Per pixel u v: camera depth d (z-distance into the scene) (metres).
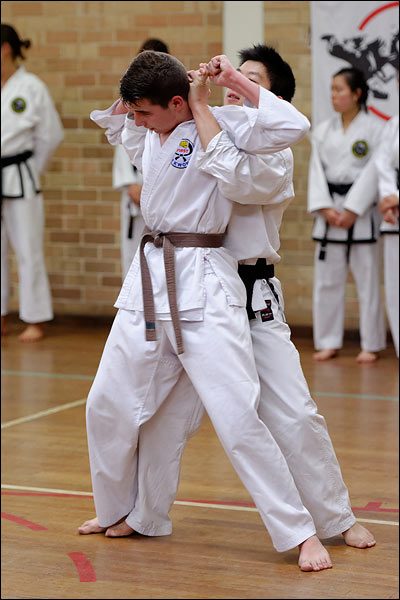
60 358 13.71
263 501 6.06
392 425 10.03
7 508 7.53
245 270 6.36
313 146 13.67
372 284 13.47
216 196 6.06
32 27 16.09
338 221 13.39
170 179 6.07
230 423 6.02
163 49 11.35
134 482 6.75
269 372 6.36
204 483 8.15
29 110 14.61
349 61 14.30
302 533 6.13
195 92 5.95
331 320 13.73
